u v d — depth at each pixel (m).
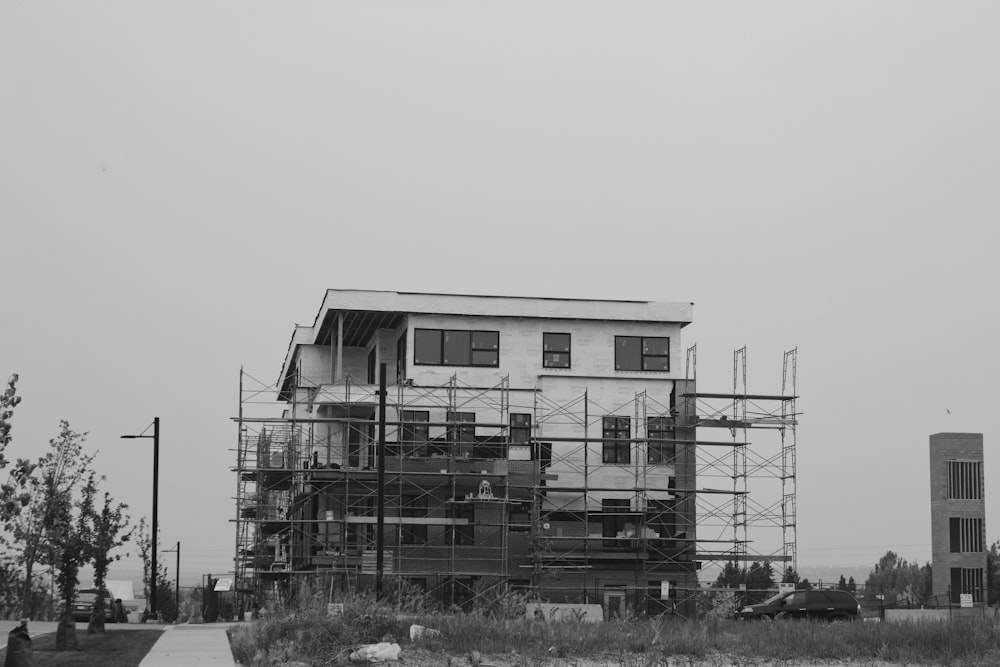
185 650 31.16
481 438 62.09
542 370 63.94
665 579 62.00
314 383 69.75
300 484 61.31
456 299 63.31
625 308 64.56
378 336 66.31
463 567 60.09
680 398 64.50
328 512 59.03
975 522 58.75
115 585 75.94
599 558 61.38
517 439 62.62
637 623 38.38
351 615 32.81
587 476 61.75
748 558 63.00
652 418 64.19
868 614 61.06
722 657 31.48
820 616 49.72
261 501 65.25
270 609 38.19
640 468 63.16
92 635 38.19
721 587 67.00
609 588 61.38
